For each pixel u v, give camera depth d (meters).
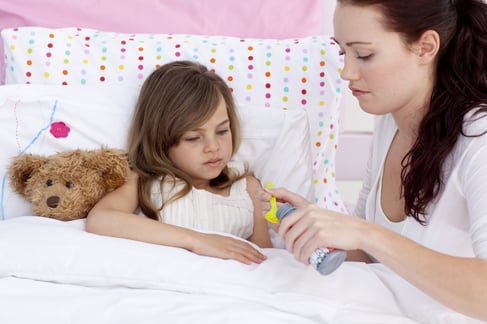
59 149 1.29
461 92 0.91
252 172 1.41
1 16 1.52
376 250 0.75
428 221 0.97
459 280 0.72
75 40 1.41
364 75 0.91
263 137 1.38
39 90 1.30
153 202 1.27
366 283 0.94
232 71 1.43
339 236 0.75
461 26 0.91
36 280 0.95
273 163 1.38
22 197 1.24
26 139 1.27
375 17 0.85
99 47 1.41
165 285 0.93
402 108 0.99
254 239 1.34
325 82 1.44
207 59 1.42
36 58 1.38
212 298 0.88
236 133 1.35
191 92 1.23
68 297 0.88
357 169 1.72
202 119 1.21
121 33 1.50
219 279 0.93
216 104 1.24
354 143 1.69
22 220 1.10
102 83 1.39
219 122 1.24
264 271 0.95
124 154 1.24
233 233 1.30
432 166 0.93
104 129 1.32
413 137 1.03
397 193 1.10
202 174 1.27
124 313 0.84
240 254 1.02
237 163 1.38
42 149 1.28
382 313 0.88
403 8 0.85
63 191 1.17
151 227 1.08
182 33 1.57
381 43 0.87
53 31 1.41
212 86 1.26
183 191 1.25
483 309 0.72
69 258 0.95
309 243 0.76
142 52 1.42
